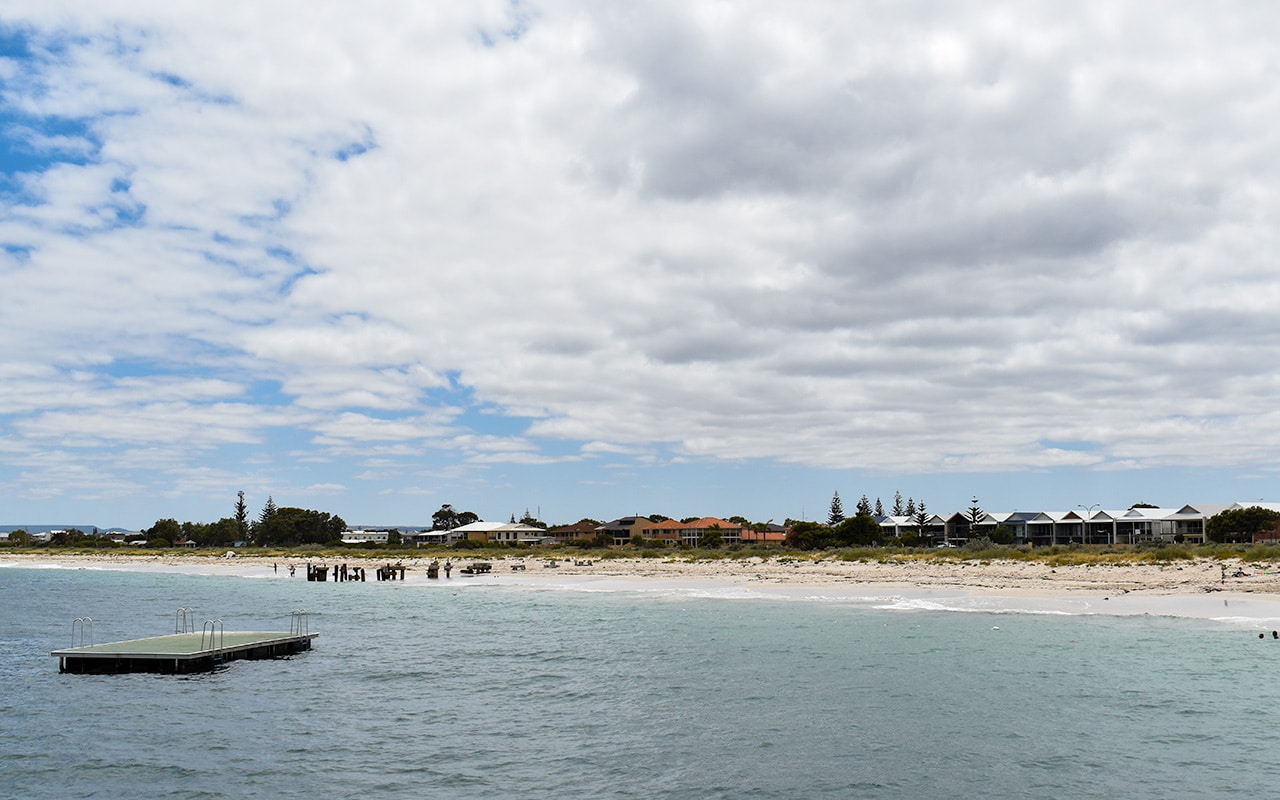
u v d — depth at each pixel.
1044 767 22.59
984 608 54.12
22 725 27.42
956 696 30.28
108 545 190.75
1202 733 25.39
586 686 32.94
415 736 26.14
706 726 26.95
